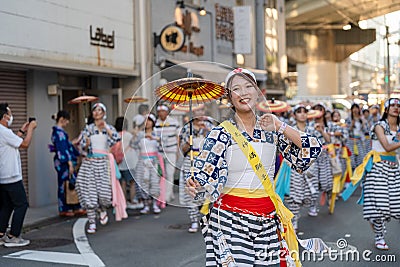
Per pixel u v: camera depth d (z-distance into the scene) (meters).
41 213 10.16
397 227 8.23
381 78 43.03
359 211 9.86
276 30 23.55
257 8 21.45
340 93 39.66
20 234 7.83
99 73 12.26
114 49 12.78
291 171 7.79
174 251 7.25
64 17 11.01
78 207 10.08
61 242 7.92
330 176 9.29
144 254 7.12
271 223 3.88
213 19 17.47
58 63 10.61
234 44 18.83
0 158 7.55
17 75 10.66
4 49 9.42
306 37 35.44
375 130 6.89
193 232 8.41
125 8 13.29
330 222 8.85
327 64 36.22
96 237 8.23
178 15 15.15
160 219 9.59
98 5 12.19
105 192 8.59
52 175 11.27
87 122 9.88
